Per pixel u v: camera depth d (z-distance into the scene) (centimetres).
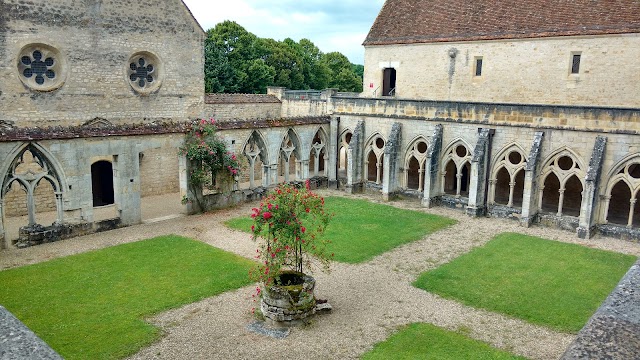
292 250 1271
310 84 7131
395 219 2266
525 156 2278
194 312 1274
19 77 2161
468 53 3050
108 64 2436
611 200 2514
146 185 2788
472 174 2345
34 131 1794
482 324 1246
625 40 2483
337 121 2947
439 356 1080
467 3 3219
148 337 1133
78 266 1588
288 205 1230
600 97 2609
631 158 2000
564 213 2517
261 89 5719
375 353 1088
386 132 2755
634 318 451
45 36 2208
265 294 1222
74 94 2341
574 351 399
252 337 1152
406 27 3412
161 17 2602
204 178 2269
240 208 2420
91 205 1962
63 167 1858
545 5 2861
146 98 2614
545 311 1326
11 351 422
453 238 1998
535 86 2822
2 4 2064
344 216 2303
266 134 2597
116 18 2428
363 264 1661
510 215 2306
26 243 1780
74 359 1032
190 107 2820
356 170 2859
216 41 5472
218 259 1672
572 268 1667
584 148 2112
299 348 1107
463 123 2452
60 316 1232
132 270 1560
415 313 1298
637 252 1869
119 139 1998
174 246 1808
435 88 3244
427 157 2489
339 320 1248
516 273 1606
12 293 1369
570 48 2664
